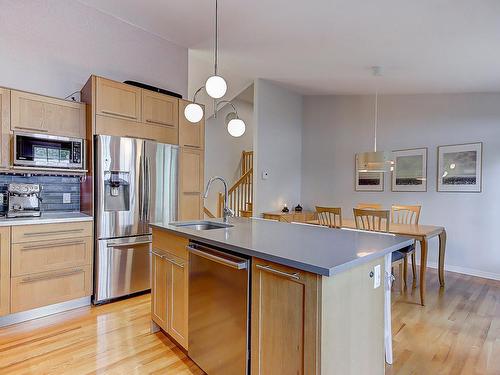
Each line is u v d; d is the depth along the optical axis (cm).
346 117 550
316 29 312
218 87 235
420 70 372
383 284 169
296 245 160
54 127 291
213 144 704
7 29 294
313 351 123
